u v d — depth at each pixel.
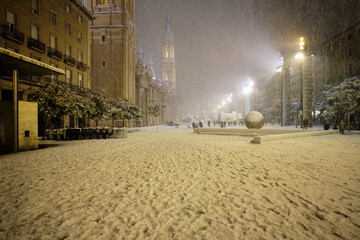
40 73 11.86
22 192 4.14
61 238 2.55
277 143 12.11
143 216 3.10
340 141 13.00
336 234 2.54
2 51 8.42
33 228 2.79
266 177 4.96
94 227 2.81
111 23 45.09
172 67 133.00
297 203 3.43
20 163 6.94
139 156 8.18
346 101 23.58
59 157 8.09
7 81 17.61
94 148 10.88
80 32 30.98
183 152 9.12
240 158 7.50
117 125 42.19
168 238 2.52
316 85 44.53
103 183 4.68
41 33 23.05
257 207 3.33
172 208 3.35
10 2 19.20
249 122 21.53
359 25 33.19
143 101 65.56
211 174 5.34
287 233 2.59
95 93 24.55
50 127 18.16
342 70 37.03
